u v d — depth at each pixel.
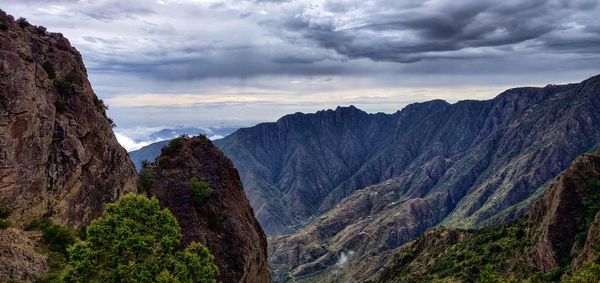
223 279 60.91
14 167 42.75
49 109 48.22
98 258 29.27
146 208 32.66
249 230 74.31
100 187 53.91
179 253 32.47
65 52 55.12
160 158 73.12
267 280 83.25
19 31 51.41
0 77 43.84
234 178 77.88
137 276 28.06
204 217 66.25
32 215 43.41
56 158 47.81
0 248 32.91
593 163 100.06
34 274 32.75
